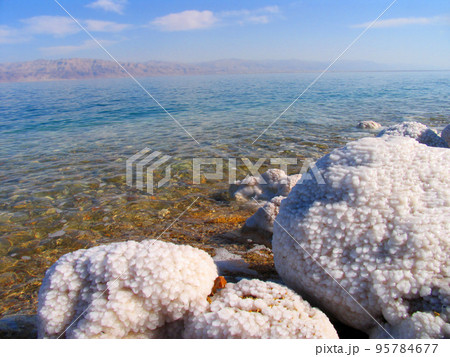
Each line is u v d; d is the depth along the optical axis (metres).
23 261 3.26
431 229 1.82
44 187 5.28
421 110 12.12
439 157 2.21
